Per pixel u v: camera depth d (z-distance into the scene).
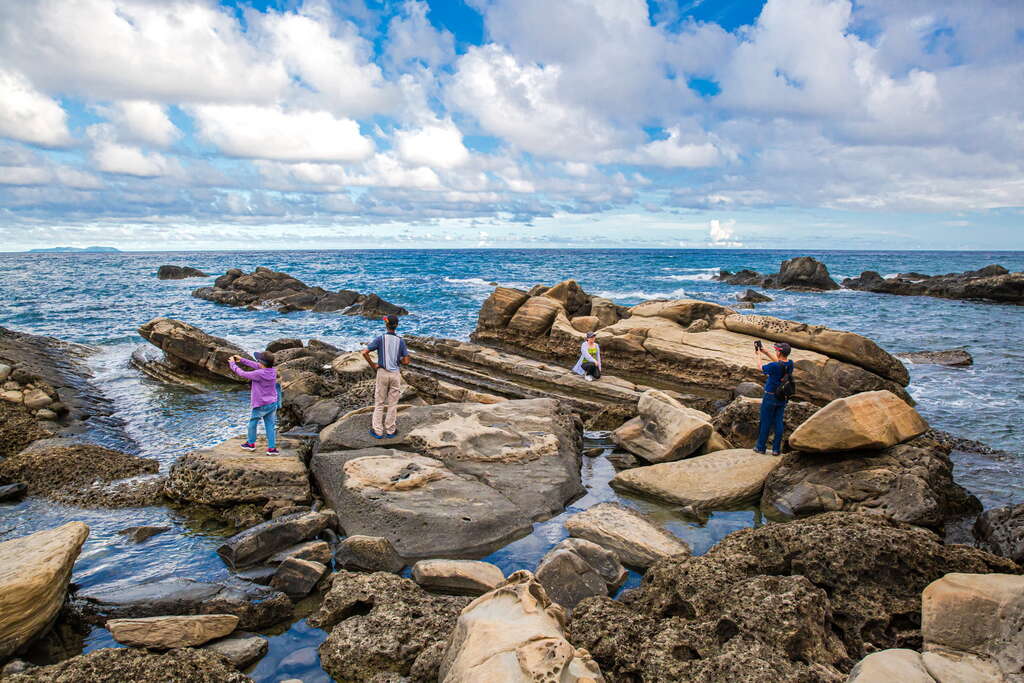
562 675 3.65
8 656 4.84
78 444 10.22
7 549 5.51
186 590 5.73
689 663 4.55
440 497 7.81
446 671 4.20
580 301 22.94
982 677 3.90
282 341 20.64
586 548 6.54
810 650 4.69
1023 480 9.45
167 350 16.70
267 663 5.02
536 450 9.41
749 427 11.00
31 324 26.30
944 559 5.66
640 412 11.06
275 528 6.85
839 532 5.88
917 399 14.90
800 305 40.34
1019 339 24.72
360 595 5.74
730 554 5.89
